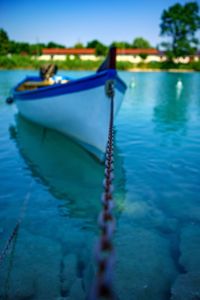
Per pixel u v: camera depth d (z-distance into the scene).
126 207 4.41
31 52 66.94
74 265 3.22
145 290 2.86
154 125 9.95
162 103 15.58
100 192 5.07
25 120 10.34
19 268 3.16
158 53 66.75
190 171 5.85
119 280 2.98
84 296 2.80
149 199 4.69
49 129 8.56
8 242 3.62
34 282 2.96
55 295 2.81
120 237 3.68
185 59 66.50
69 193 5.00
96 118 5.88
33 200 4.72
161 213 4.27
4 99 15.80
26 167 6.16
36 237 3.73
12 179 5.54
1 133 8.91
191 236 3.72
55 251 3.45
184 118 11.30
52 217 4.22
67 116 6.66
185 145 7.60
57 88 6.36
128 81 31.59
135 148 7.33
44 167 6.18
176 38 65.50
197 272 3.10
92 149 6.66
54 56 64.75
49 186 5.26
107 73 5.17
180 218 4.14
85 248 3.53
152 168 6.00
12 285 2.92
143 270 3.12
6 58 52.06
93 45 74.25
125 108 13.72
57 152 7.16
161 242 3.59
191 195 4.84
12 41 68.88
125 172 5.78
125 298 2.76
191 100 16.95
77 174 5.83
